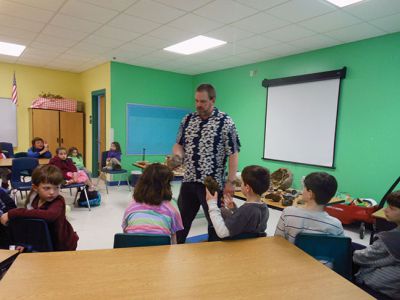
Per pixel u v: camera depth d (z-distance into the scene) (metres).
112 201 4.88
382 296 1.44
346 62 4.27
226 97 6.44
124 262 1.21
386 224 2.64
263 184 1.61
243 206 1.59
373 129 3.99
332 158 4.46
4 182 4.38
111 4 3.26
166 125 6.99
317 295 1.04
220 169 2.08
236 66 6.13
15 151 6.69
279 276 1.15
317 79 4.59
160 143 6.94
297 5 3.11
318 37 4.08
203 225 3.75
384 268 1.44
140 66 6.44
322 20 3.47
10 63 6.48
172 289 1.03
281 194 3.37
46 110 6.62
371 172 4.03
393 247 1.41
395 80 3.75
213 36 4.23
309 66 4.78
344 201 3.55
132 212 1.61
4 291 0.97
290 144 5.09
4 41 4.86
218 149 2.04
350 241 1.48
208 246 1.42
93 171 7.03
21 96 6.68
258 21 3.59
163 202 1.65
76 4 3.30
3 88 6.46
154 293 1.00
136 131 6.54
